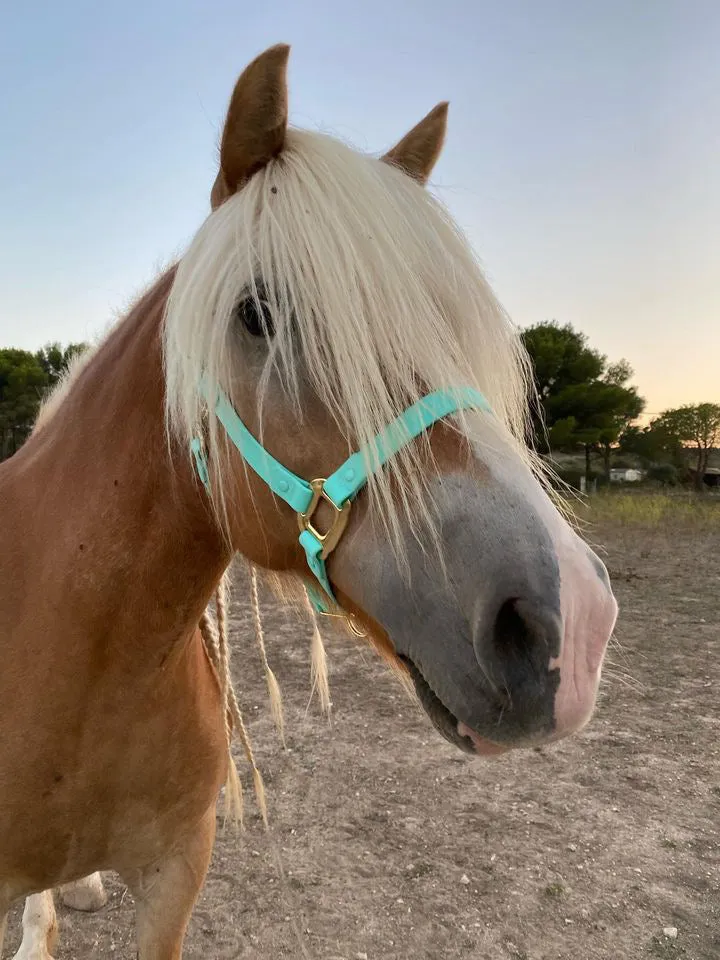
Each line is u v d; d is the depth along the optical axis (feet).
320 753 11.03
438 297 3.46
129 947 7.09
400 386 3.24
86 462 4.26
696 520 36.88
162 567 4.07
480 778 10.30
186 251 3.82
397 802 9.64
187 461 3.91
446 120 4.70
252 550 3.86
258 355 3.44
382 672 14.64
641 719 12.30
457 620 3.01
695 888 7.88
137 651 4.09
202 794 4.82
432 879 8.02
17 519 4.47
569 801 9.66
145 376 4.14
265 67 3.53
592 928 7.25
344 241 3.29
